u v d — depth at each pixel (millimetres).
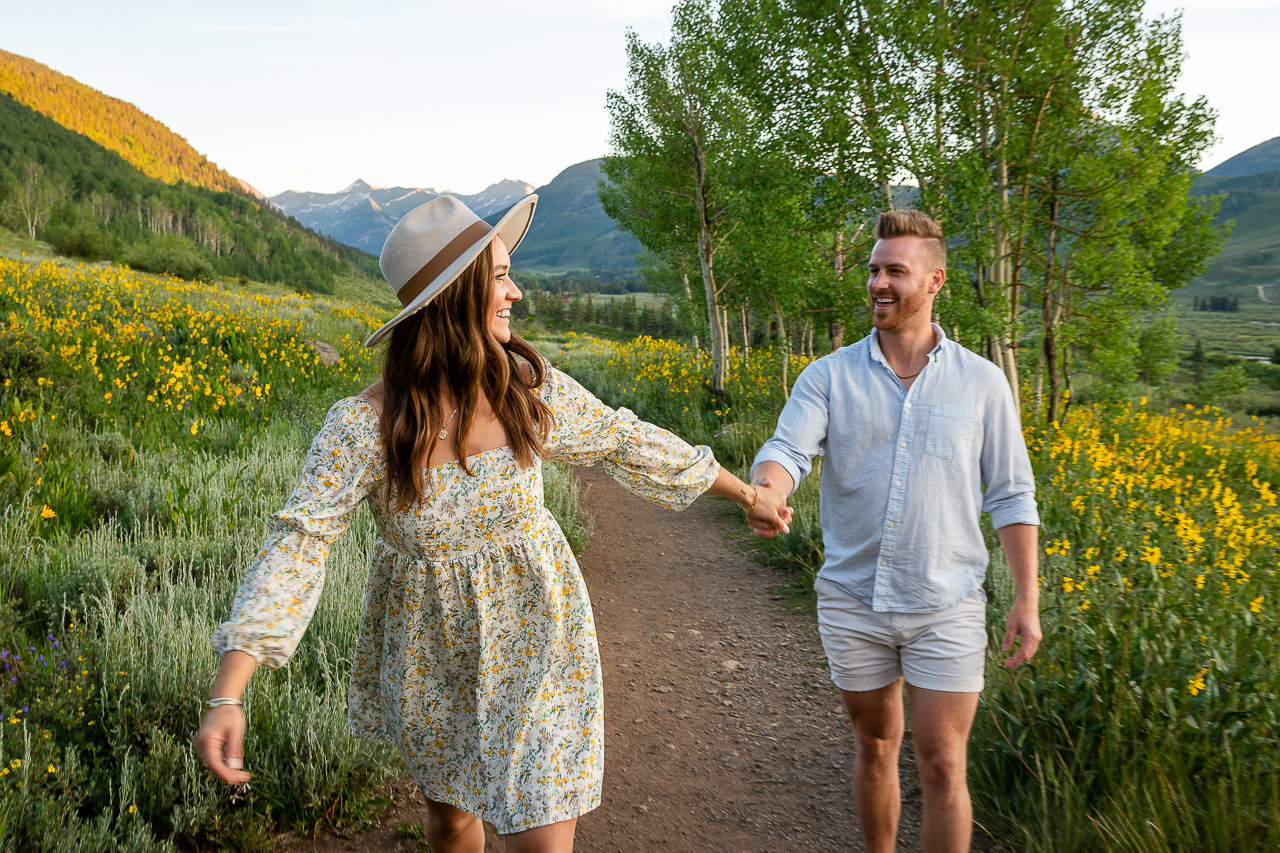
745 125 11984
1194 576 3682
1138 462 7824
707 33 12445
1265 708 2666
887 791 2232
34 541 4465
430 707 1691
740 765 3248
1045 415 11352
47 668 2969
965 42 9219
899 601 2062
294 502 1506
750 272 11031
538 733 1635
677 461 1812
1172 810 2361
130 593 3990
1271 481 10445
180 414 7977
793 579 5590
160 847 2375
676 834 2781
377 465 1552
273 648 1417
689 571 5824
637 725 3600
